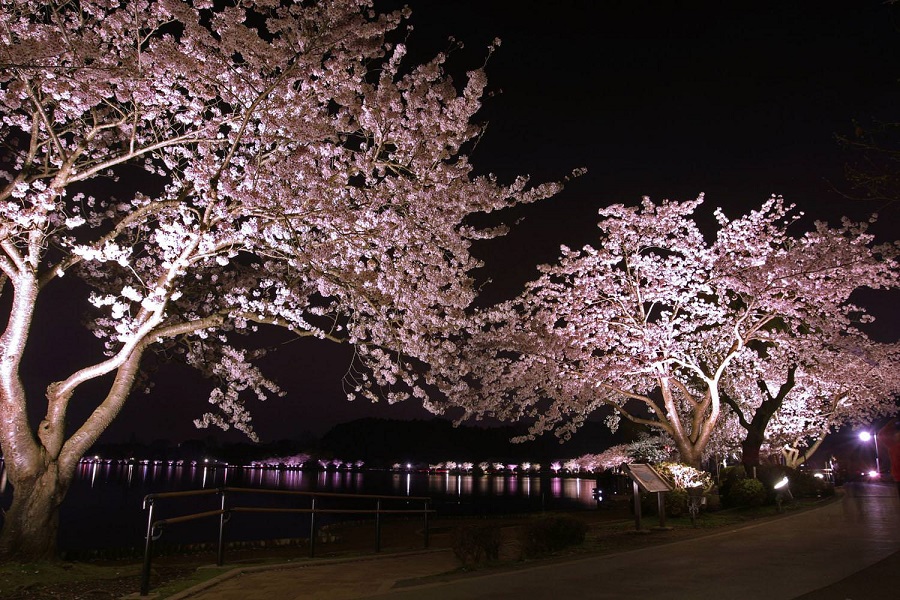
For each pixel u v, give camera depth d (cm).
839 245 2047
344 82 1119
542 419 2323
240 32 980
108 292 1479
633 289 2227
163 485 7231
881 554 945
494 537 962
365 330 1418
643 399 2253
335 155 1219
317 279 1256
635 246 2209
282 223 1116
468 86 1152
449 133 1184
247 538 2341
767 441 3084
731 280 2095
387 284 1227
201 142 1136
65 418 1064
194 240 1036
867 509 1734
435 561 1038
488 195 1230
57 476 1031
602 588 720
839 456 4025
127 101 1047
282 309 1314
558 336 2162
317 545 1634
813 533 1212
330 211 1099
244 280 1553
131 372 1134
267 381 1531
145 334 1100
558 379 2209
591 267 2220
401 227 1192
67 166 1065
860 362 2611
